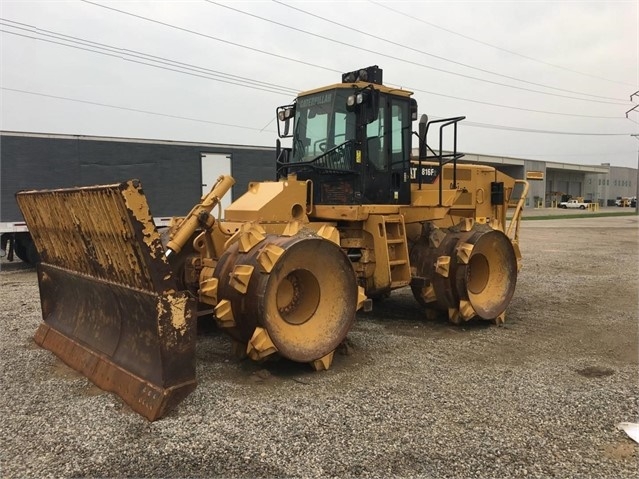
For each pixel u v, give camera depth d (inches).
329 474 134.4
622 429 160.6
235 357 228.1
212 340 255.4
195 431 156.0
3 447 147.9
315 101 291.0
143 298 176.1
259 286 193.8
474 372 213.3
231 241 218.2
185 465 138.3
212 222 237.8
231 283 197.9
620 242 858.8
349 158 276.1
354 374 209.8
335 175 281.4
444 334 277.6
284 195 253.0
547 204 3006.9
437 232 298.8
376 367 219.0
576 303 363.9
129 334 192.1
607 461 142.0
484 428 160.4
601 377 208.8
